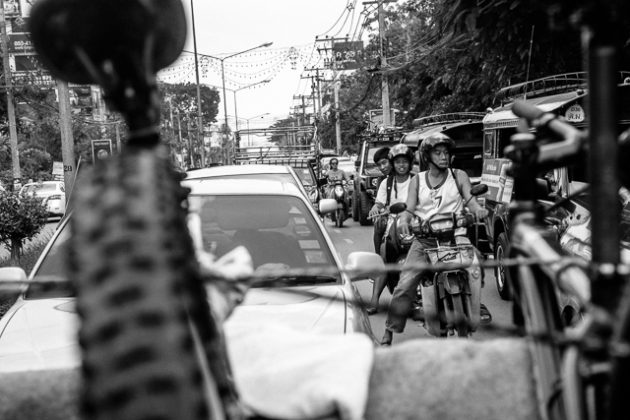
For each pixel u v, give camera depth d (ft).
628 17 4.75
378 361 6.45
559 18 5.03
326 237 17.31
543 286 6.10
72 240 3.65
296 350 6.79
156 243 3.51
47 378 6.66
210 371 4.30
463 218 20.81
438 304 20.65
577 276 5.72
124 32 4.08
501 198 34.32
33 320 14.11
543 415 5.86
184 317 3.50
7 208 45.65
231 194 18.49
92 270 3.44
